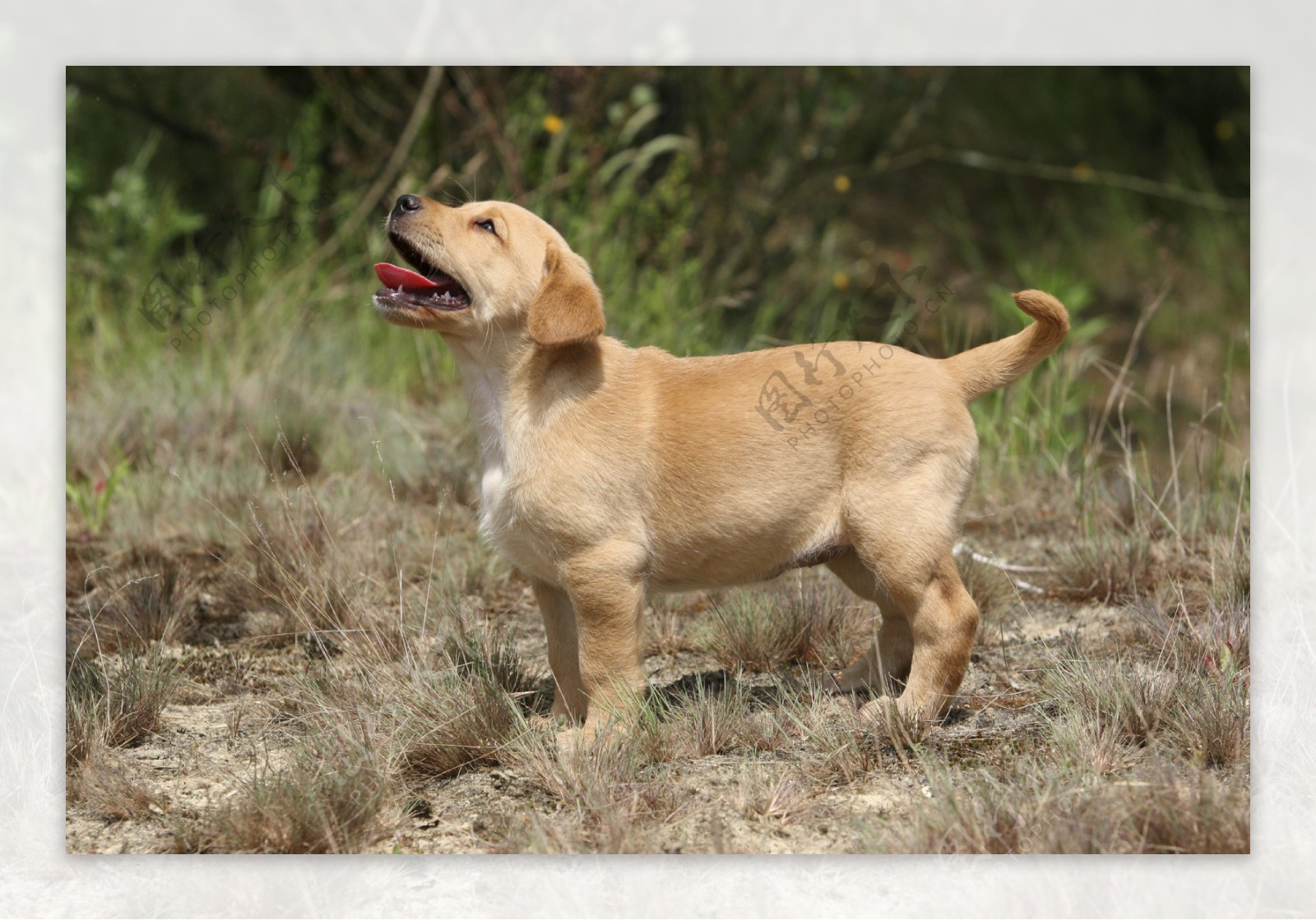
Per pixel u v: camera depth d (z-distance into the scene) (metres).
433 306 4.38
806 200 11.71
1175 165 14.40
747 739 4.37
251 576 5.85
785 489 4.34
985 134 15.34
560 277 4.27
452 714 4.34
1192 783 3.90
